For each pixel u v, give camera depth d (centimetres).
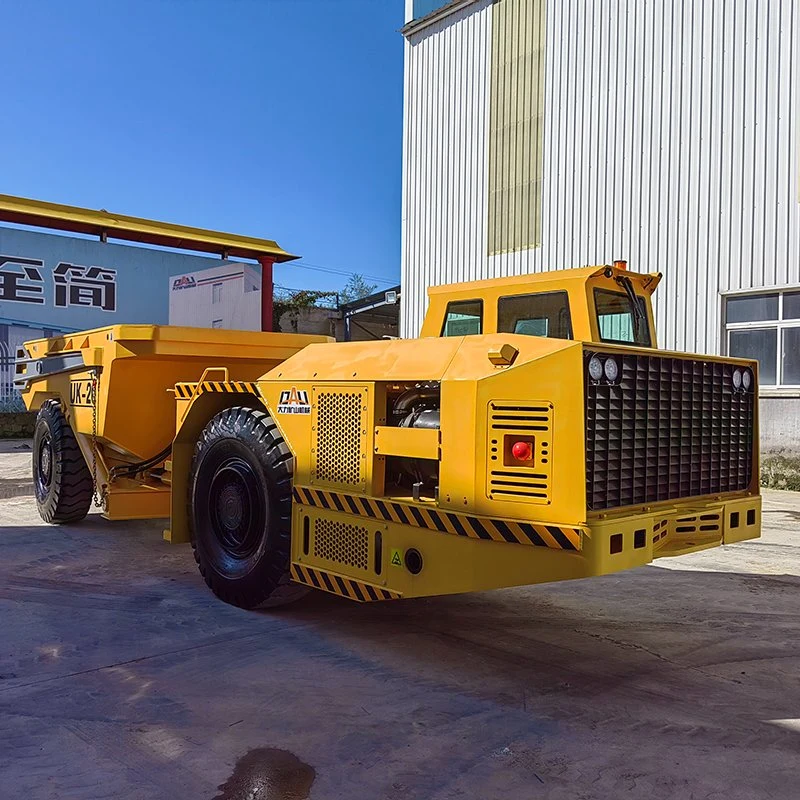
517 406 337
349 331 2259
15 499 895
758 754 293
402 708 331
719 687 359
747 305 1153
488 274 1515
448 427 358
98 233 1382
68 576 548
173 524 527
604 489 341
